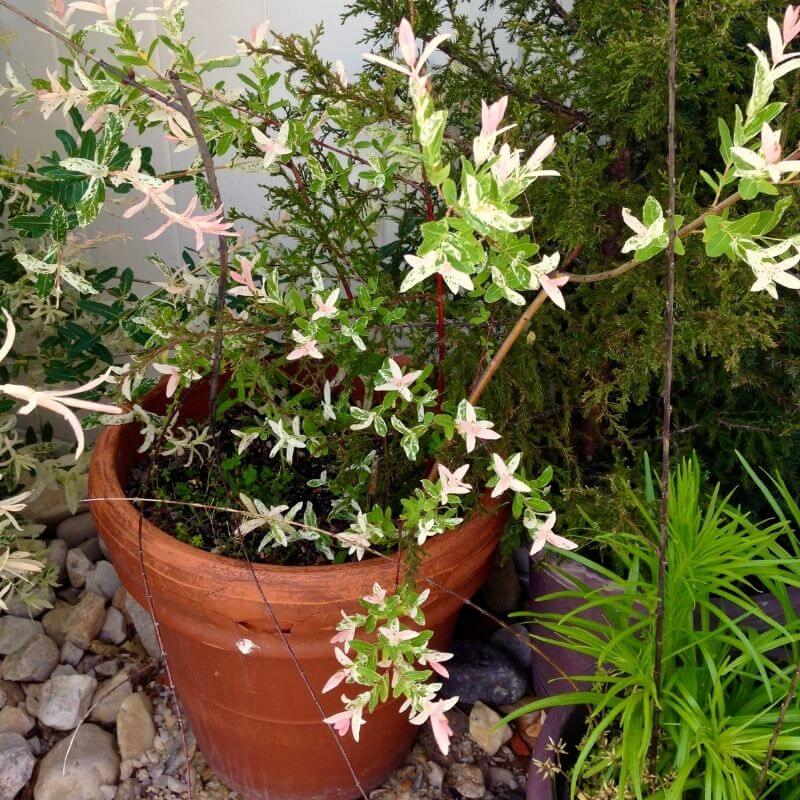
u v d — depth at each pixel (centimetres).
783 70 65
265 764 131
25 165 168
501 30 151
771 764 106
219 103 108
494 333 125
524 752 150
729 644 114
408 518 100
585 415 126
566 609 129
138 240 180
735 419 136
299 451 141
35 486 158
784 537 143
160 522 127
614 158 118
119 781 145
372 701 97
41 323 163
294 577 103
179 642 120
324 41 158
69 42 87
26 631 162
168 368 108
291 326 107
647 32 105
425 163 65
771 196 112
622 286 117
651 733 103
